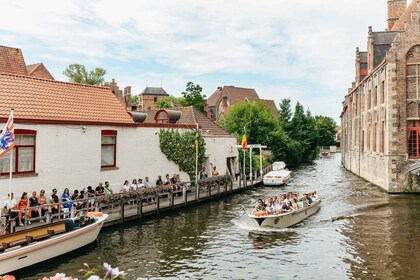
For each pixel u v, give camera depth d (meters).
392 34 35.66
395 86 28.06
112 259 13.81
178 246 15.48
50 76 43.59
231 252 14.79
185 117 33.69
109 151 21.44
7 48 27.34
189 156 27.08
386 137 28.73
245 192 30.05
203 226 18.70
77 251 14.35
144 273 12.58
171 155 25.56
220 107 90.00
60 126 18.48
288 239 16.59
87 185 19.86
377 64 34.56
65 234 13.49
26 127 16.98
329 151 107.38
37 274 12.23
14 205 14.85
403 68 28.03
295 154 60.59
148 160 24.00
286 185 34.50
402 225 18.70
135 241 16.03
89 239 14.94
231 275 12.44
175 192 22.59
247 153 40.75
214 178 26.67
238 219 20.23
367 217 20.64
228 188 29.30
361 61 43.94
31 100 18.39
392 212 21.73
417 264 13.23
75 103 20.47
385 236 16.83
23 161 17.02
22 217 14.55
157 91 105.12
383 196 27.09
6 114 16.58
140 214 19.59
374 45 35.16
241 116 54.31
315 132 70.69
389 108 28.11
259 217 18.06
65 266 12.99
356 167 43.69
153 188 20.53
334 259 13.92
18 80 18.95
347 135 52.31
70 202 15.78
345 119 55.81
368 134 36.53
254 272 12.70
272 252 14.80
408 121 28.14
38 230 13.02
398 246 15.33
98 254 14.31
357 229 18.17
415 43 27.97
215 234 17.31
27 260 12.26
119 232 17.36
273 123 54.72
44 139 17.77
